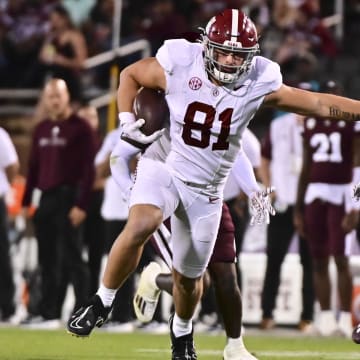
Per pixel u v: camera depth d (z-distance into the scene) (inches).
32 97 2037.4
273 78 759.7
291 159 1376.7
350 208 1284.4
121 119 769.6
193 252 796.6
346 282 1307.8
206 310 1359.5
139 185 762.8
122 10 2145.7
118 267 741.3
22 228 1635.1
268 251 1397.6
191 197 781.3
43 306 1385.3
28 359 933.8
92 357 965.8
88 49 2102.6
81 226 1368.1
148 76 762.8
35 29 2138.3
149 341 1170.6
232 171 837.8
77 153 1365.7
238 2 2023.9
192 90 756.0
